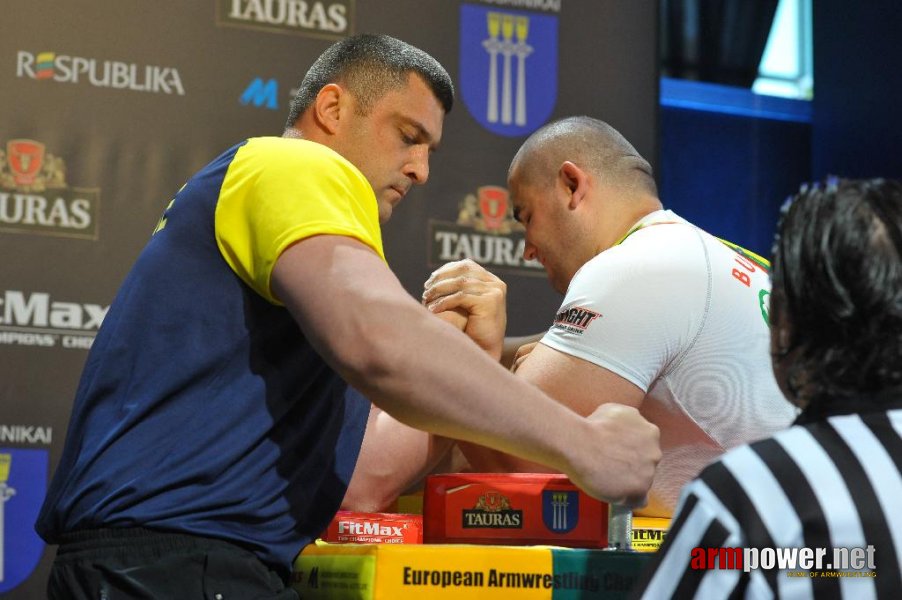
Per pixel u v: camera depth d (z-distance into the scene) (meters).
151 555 2.17
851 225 1.79
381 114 2.91
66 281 5.11
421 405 2.09
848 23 6.92
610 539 2.55
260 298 2.31
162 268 2.35
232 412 2.27
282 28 5.45
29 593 4.96
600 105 5.83
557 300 5.65
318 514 2.46
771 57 7.22
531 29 5.76
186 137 5.29
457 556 2.19
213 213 2.34
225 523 2.24
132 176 5.22
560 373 3.13
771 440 1.77
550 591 2.20
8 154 5.08
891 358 1.76
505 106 5.70
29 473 5.00
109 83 5.22
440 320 2.14
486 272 3.60
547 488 2.46
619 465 2.20
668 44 7.08
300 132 2.94
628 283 3.16
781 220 1.91
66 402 5.06
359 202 2.33
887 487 1.67
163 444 2.24
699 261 3.25
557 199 3.66
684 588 1.69
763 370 3.27
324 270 2.12
